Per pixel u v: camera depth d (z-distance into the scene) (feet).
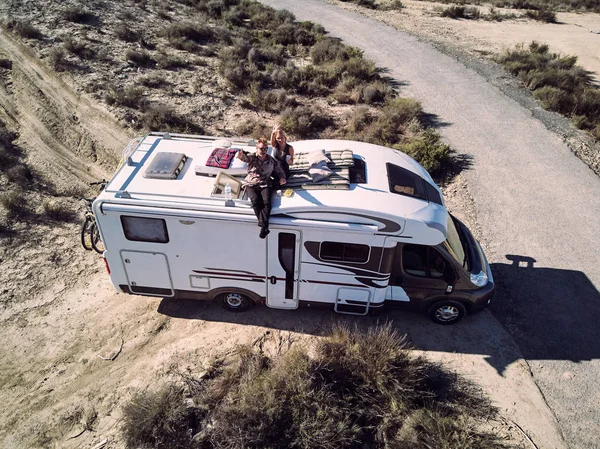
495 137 50.01
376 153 28.35
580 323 29.32
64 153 45.03
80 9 70.33
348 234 24.35
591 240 35.94
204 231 24.73
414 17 97.55
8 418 23.48
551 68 65.31
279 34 79.66
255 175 23.63
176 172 26.05
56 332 27.78
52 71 55.36
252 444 21.26
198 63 63.57
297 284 26.76
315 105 55.47
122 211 24.23
